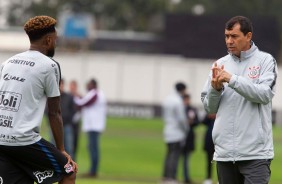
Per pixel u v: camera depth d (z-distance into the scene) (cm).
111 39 15912
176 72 13438
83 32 13962
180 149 4419
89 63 13600
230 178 2084
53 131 2050
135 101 13612
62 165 2030
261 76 2036
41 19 2041
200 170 5475
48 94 2014
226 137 2047
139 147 7200
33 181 2059
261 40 12700
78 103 4691
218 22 13150
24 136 1973
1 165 2000
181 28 13362
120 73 13612
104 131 9162
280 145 7956
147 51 15688
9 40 14850
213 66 2017
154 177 4888
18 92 1981
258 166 2022
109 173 5022
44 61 2006
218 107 2078
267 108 2045
